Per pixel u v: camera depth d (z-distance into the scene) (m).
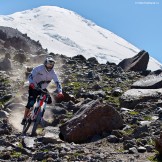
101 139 12.69
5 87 19.98
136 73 25.11
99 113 13.10
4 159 10.77
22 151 11.25
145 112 15.46
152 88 19.20
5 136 12.69
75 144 12.24
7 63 24.75
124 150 11.73
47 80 13.80
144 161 10.62
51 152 10.95
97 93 18.55
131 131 13.24
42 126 14.05
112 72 25.00
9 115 15.18
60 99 17.12
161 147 10.87
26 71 23.64
